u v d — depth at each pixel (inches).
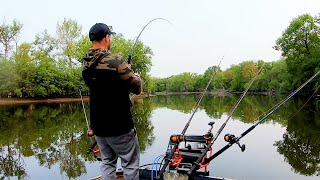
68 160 403.2
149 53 2186.3
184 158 168.2
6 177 339.3
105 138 110.6
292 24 1927.9
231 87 3919.8
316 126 632.4
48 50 2091.5
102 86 105.0
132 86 104.8
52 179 328.2
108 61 103.8
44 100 1950.1
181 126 650.8
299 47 1892.2
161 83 5093.5
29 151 463.8
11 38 1983.3
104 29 108.5
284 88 2039.9
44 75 1927.9
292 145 450.0
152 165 163.3
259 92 3021.7
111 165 116.8
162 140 491.2
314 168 336.8
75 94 2078.0
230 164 345.4
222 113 930.1
